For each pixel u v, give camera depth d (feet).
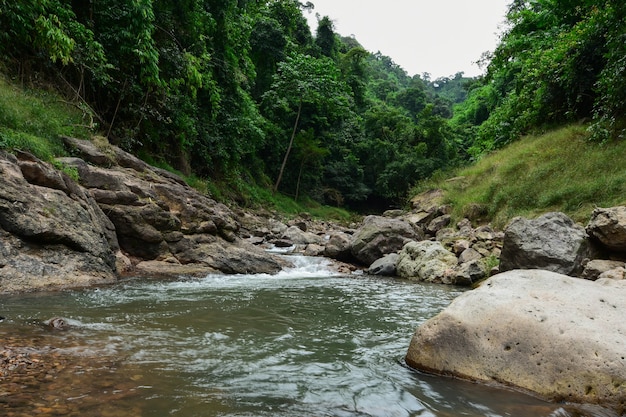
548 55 55.57
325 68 101.71
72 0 38.58
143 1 39.24
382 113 150.30
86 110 36.37
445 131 144.56
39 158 23.62
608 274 20.31
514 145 59.16
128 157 33.09
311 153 105.81
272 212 78.13
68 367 9.55
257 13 104.17
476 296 12.35
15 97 29.30
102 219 24.68
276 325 15.78
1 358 9.52
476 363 10.78
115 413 7.54
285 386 9.80
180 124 51.08
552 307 11.35
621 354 9.53
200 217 32.12
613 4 42.11
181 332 13.62
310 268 36.04
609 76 40.24
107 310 15.78
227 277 28.45
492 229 39.63
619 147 37.76
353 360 12.16
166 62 47.65
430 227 50.42
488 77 75.05
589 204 33.68
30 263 18.57
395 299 23.00
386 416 8.50
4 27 31.63
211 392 9.06
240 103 71.20
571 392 9.46
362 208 140.26
